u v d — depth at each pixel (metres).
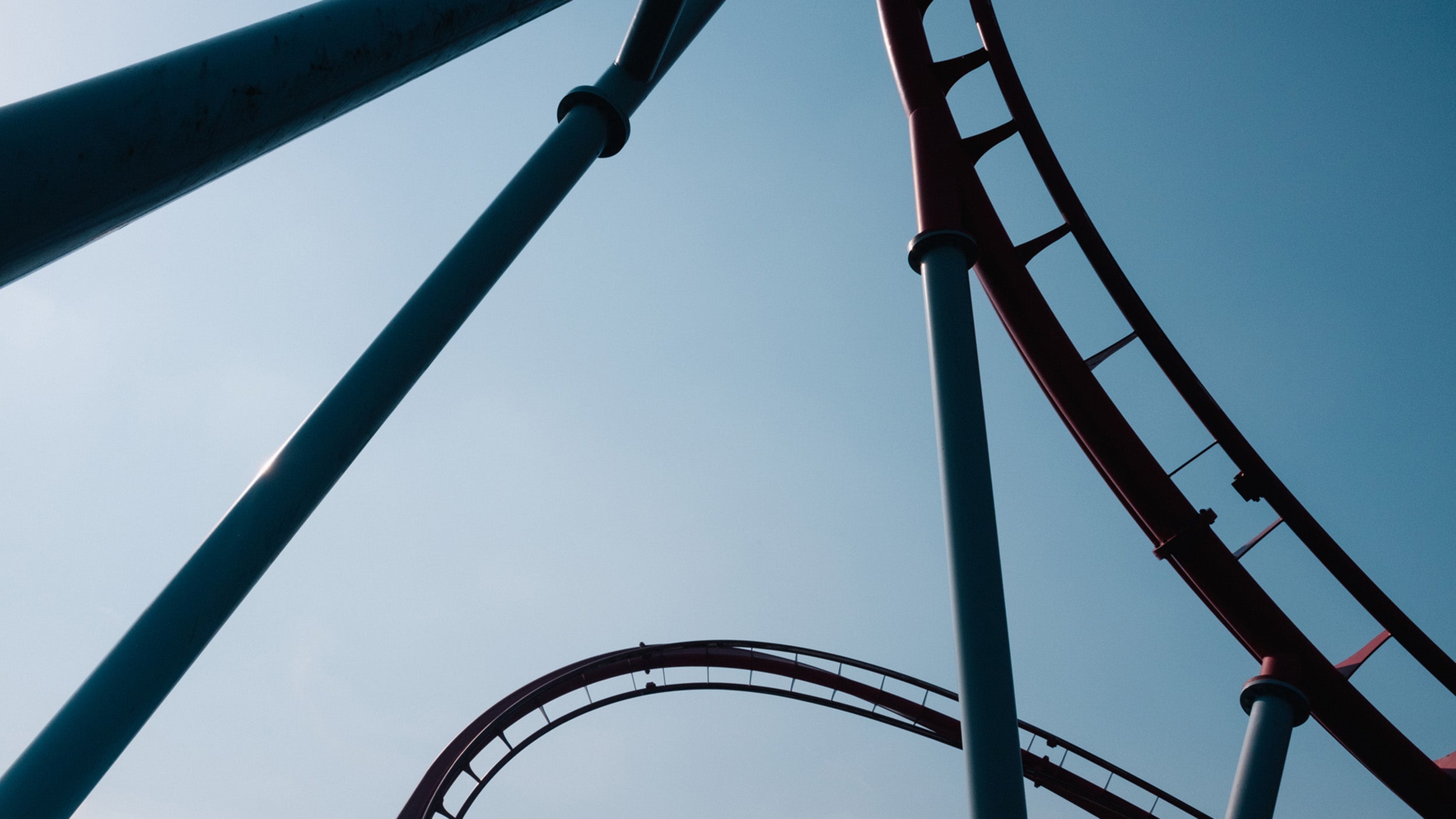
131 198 2.33
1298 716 10.05
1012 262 10.77
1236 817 8.80
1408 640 11.73
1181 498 10.94
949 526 6.86
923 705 31.06
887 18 11.52
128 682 3.30
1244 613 10.85
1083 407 11.05
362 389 4.52
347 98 3.11
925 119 10.52
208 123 2.48
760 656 33.03
